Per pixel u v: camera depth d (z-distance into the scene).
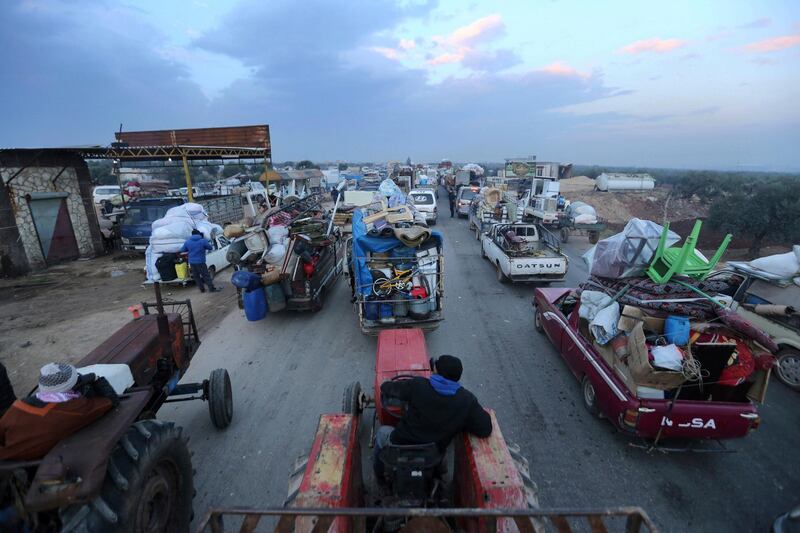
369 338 8.33
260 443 5.24
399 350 5.33
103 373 3.74
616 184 31.09
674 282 5.35
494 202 18.94
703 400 4.70
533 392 6.32
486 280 12.32
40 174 14.30
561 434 5.34
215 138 23.17
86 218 16.00
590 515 2.04
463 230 20.95
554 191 20.56
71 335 8.59
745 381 4.71
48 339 8.38
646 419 4.57
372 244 7.85
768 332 6.72
